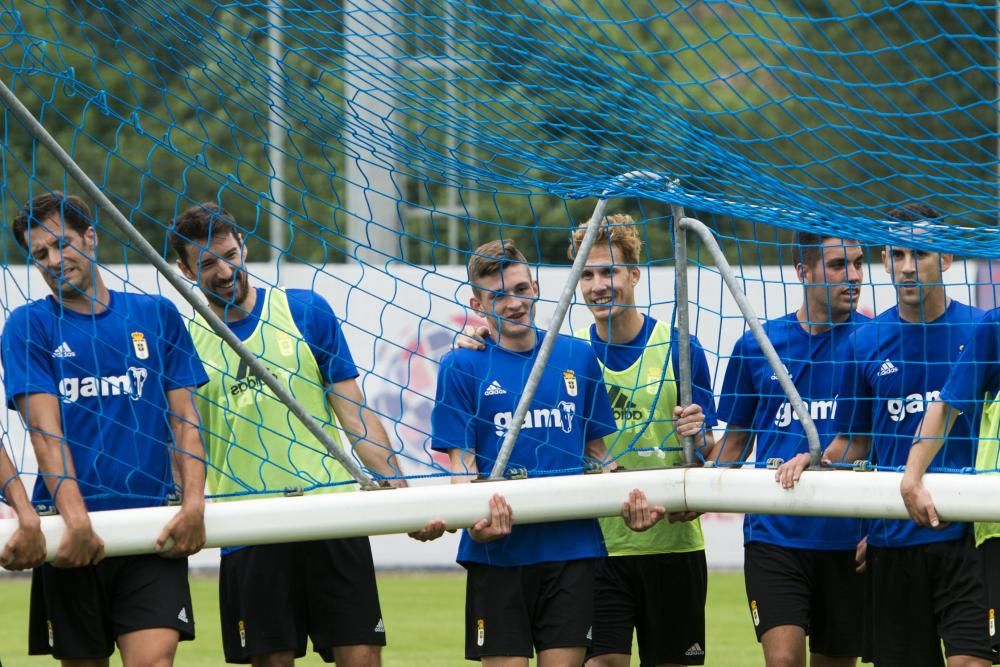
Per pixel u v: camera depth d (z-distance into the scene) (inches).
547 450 705.6
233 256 678.5
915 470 639.1
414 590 1364.4
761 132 2111.2
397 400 1357.0
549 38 704.4
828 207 706.2
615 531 759.7
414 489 655.8
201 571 1497.3
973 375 655.1
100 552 605.3
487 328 729.0
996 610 670.5
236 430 705.6
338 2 718.5
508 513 658.8
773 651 718.5
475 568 692.1
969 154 2032.5
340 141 705.6
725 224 1663.4
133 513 614.5
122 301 652.1
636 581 764.6
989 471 673.0
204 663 1032.8
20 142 1936.5
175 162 1927.9
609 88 692.1
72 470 611.2
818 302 741.3
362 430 713.0
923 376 720.3
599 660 762.2
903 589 710.5
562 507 669.9
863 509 655.1
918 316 722.8
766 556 733.9
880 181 712.4
